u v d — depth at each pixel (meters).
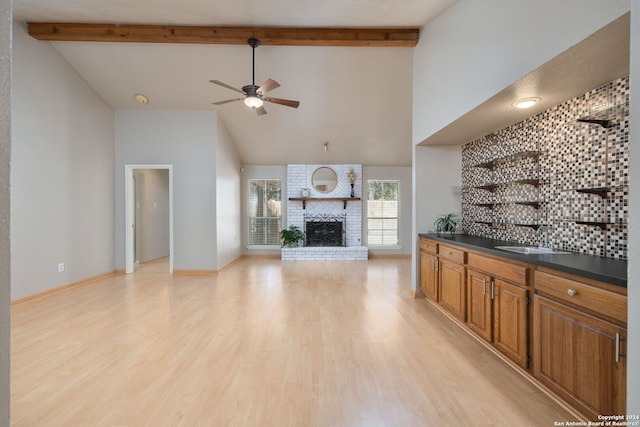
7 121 0.54
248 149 6.98
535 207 2.96
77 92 4.76
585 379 1.65
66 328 3.06
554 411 1.81
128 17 3.69
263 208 7.69
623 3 1.46
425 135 3.84
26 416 1.77
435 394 1.99
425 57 3.79
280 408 1.84
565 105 2.61
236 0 3.31
